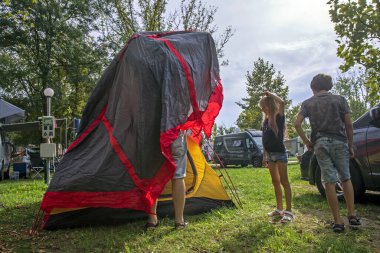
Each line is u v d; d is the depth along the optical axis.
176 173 4.71
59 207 4.71
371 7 6.18
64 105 29.50
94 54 27.12
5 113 14.64
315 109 4.63
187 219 5.24
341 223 4.41
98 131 5.20
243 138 23.20
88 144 5.16
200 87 5.19
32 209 6.31
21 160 20.06
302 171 7.68
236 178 11.12
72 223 4.94
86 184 4.73
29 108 27.88
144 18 14.60
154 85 4.83
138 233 4.48
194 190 5.78
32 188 9.88
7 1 8.98
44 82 26.88
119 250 3.84
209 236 4.25
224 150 24.56
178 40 5.25
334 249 3.67
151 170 4.73
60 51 27.59
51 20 25.62
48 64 26.58
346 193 4.57
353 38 6.36
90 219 4.98
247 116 40.38
